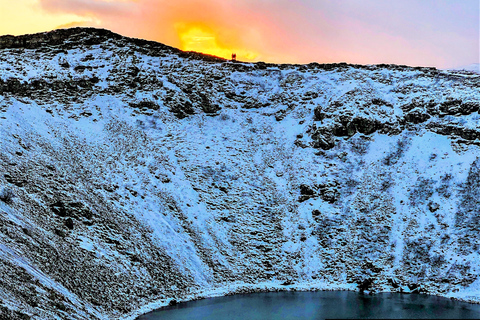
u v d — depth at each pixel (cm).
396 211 8100
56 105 9594
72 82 10231
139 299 6191
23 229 5875
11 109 8750
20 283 4931
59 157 7938
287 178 9000
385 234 7788
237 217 8150
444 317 5941
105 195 7606
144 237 7169
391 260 7431
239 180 8850
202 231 7762
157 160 8881
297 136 9862
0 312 4316
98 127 9325
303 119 10262
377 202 8281
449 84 10212
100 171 8088
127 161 8619
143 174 8438
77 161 8075
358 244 7712
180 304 6378
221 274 7181
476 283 6875
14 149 7506
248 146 9712
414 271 7231
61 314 4944
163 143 9381
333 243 7794
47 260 5681
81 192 7344
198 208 8169
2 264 5003
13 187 6669
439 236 7569
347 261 7531
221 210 8238
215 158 9250
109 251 6600
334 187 8662
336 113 9862
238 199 8475
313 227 8056
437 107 9719
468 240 7388
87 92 10162
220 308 6262
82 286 5750
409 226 7831
